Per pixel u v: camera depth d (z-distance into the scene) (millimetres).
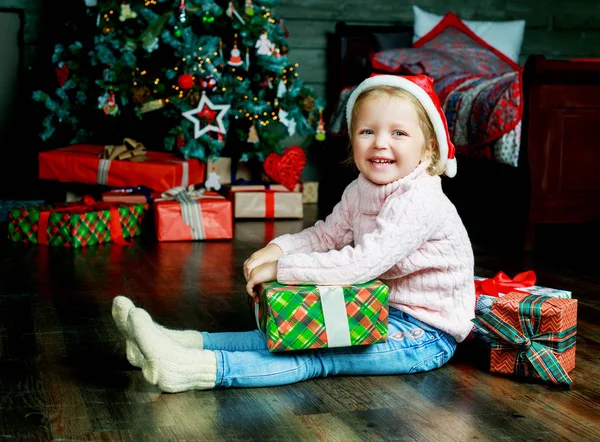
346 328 1593
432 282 1703
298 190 4516
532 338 1670
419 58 4656
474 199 4180
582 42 5836
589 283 2775
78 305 2328
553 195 3436
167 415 1471
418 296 1715
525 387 1654
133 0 3971
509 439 1378
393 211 1607
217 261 3039
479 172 3992
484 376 1720
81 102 4254
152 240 3480
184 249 3279
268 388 1624
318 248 1847
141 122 4520
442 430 1413
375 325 1610
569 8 5777
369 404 1541
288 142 5328
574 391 1635
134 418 1454
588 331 2131
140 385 1636
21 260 2986
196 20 4109
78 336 2002
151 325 1540
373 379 1690
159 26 3904
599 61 3475
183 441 1354
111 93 4004
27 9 4691
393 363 1691
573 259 3232
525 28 5711
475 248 3467
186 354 1564
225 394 1587
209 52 3953
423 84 1664
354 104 1770
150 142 4547
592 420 1475
